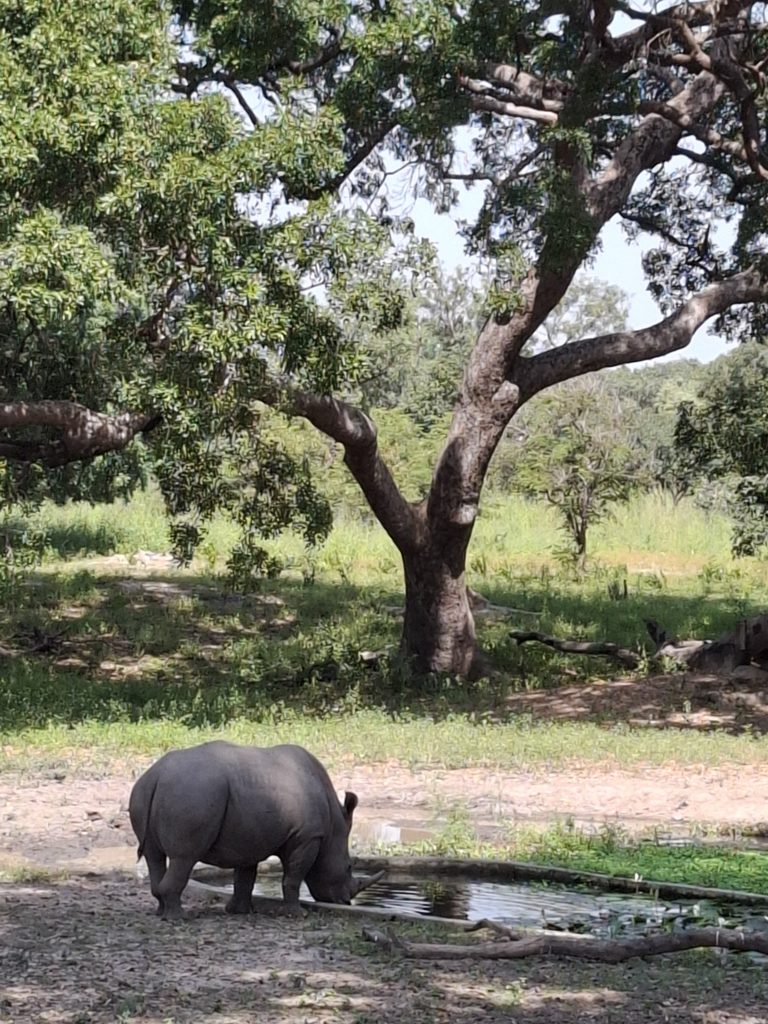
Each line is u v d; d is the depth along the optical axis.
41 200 17.33
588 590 35.97
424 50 19.27
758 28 19.30
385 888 10.30
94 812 12.91
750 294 23.39
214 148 17.61
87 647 26.94
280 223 17.62
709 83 22.19
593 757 16.59
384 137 22.48
